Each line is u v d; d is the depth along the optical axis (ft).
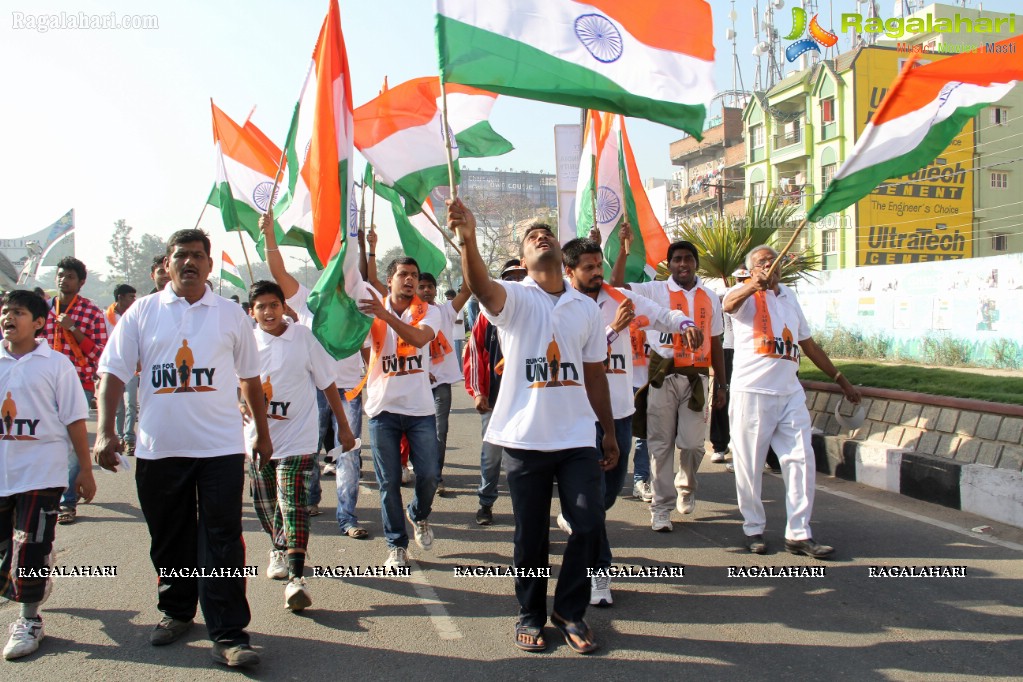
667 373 19.17
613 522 20.57
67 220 101.60
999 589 14.97
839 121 101.96
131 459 30.09
